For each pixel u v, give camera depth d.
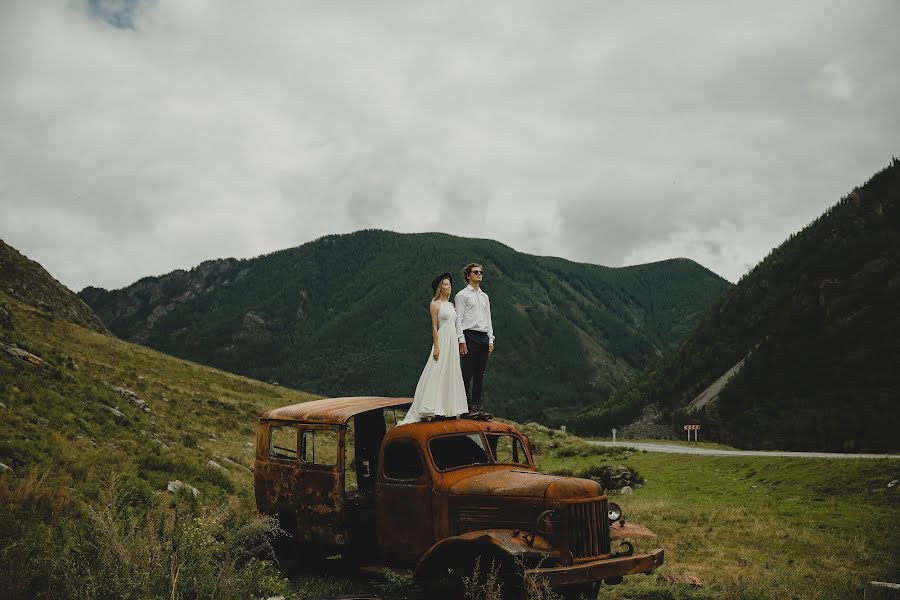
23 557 5.96
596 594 7.70
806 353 120.62
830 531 16.45
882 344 111.38
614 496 29.08
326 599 7.46
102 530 5.70
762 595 8.85
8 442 12.70
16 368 19.69
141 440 17.92
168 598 5.29
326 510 8.52
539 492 6.63
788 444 74.69
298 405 9.72
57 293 86.81
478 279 9.28
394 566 7.97
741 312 174.75
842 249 146.25
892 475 24.02
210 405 37.75
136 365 49.72
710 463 39.22
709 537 15.14
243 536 7.28
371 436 9.72
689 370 164.62
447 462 7.68
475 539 6.42
